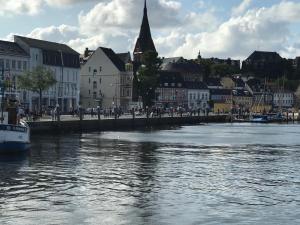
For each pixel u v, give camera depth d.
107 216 27.11
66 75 155.38
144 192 33.31
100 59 184.75
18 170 42.22
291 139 85.25
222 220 26.78
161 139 80.44
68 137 80.88
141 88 171.00
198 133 99.56
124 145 67.69
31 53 140.12
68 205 29.33
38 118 94.38
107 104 183.00
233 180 38.72
